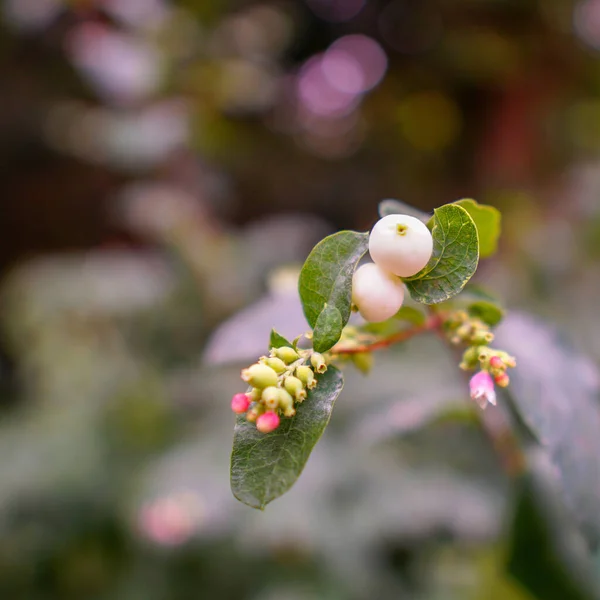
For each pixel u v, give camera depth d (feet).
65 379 2.13
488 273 2.31
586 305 1.77
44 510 1.88
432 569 1.56
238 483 0.50
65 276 2.30
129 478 1.91
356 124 4.20
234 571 1.65
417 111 3.91
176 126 2.14
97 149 2.42
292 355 0.52
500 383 0.55
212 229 2.24
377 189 4.10
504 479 1.57
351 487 1.61
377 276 0.53
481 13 3.13
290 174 3.93
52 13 2.27
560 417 0.63
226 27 2.39
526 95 3.29
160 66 2.17
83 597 1.81
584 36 3.05
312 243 2.44
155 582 1.72
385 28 3.67
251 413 0.50
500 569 0.94
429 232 0.52
